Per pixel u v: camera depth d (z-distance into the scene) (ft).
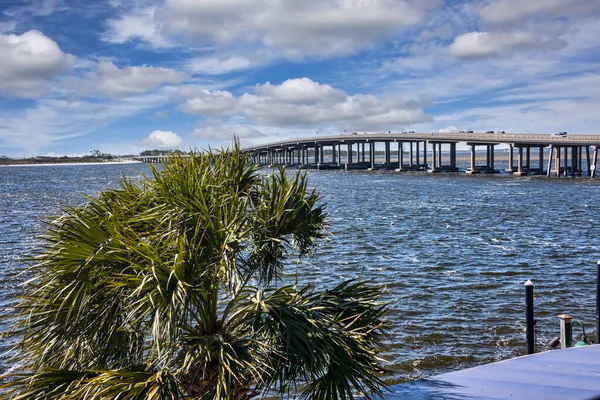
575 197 216.95
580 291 69.87
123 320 18.74
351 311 19.86
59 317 18.24
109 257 17.75
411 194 239.09
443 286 71.82
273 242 19.88
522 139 383.65
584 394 20.07
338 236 115.44
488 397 19.98
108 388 15.79
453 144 479.82
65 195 242.58
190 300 17.43
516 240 111.75
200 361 17.37
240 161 20.81
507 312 59.98
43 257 18.42
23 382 17.71
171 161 20.34
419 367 45.21
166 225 19.20
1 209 178.09
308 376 18.19
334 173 490.49
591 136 345.31
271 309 18.25
